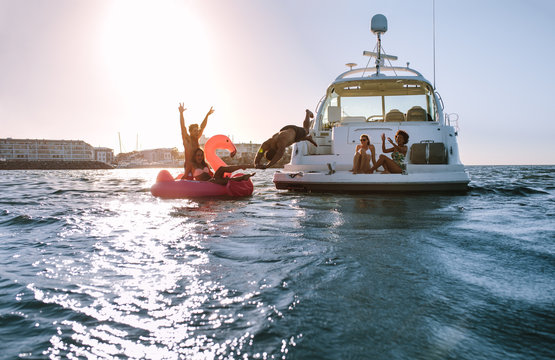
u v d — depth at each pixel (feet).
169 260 9.69
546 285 7.50
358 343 5.30
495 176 76.59
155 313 6.45
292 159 32.55
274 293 7.20
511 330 5.65
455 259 9.39
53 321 6.20
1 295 7.36
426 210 18.75
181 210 19.60
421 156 28.58
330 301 6.77
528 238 11.81
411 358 4.92
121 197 27.86
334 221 15.39
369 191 26.84
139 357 5.11
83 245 11.57
